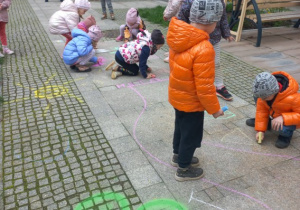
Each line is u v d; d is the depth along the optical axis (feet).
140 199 7.23
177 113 7.28
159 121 10.67
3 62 16.34
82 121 10.61
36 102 11.93
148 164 8.45
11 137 9.67
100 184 7.70
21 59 16.87
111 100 12.18
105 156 8.77
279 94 8.44
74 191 7.48
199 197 7.29
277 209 6.90
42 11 31.53
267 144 9.38
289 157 8.75
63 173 8.09
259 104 9.39
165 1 37.99
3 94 12.55
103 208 6.99
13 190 7.52
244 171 8.18
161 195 7.35
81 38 14.64
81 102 11.97
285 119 8.54
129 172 8.13
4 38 17.42
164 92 12.93
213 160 8.63
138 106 11.71
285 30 23.57
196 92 6.50
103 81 14.02
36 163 8.48
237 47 19.43
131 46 13.82
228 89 13.28
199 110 6.78
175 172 8.14
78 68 14.99
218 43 11.53
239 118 10.89
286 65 16.17
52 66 15.83
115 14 30.48
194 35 5.93
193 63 6.11
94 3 37.40
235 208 6.95
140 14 29.35
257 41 19.38
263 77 8.16
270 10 26.89
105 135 9.80
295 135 9.84
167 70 15.49
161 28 24.54
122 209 6.96
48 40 20.62
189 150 7.30
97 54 17.93
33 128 10.16
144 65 13.85
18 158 8.69
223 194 7.38
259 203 7.08
